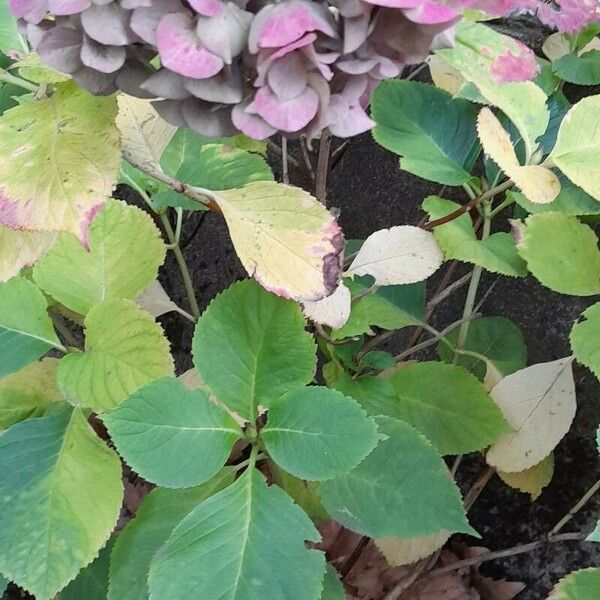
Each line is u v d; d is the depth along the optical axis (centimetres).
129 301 52
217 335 48
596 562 74
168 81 33
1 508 48
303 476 44
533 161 52
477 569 81
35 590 46
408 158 57
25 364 53
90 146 38
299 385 48
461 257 54
